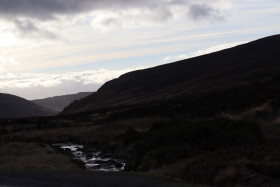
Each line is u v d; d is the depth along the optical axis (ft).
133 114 237.86
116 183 59.67
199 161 71.05
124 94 483.92
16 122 270.05
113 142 143.23
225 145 88.99
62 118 295.07
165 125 129.18
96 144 160.15
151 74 545.85
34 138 193.36
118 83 572.92
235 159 67.72
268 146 80.94
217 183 56.18
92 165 101.14
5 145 131.23
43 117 315.58
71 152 132.57
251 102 160.86
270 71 310.65
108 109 311.06
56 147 137.39
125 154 112.98
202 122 115.65
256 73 318.86
